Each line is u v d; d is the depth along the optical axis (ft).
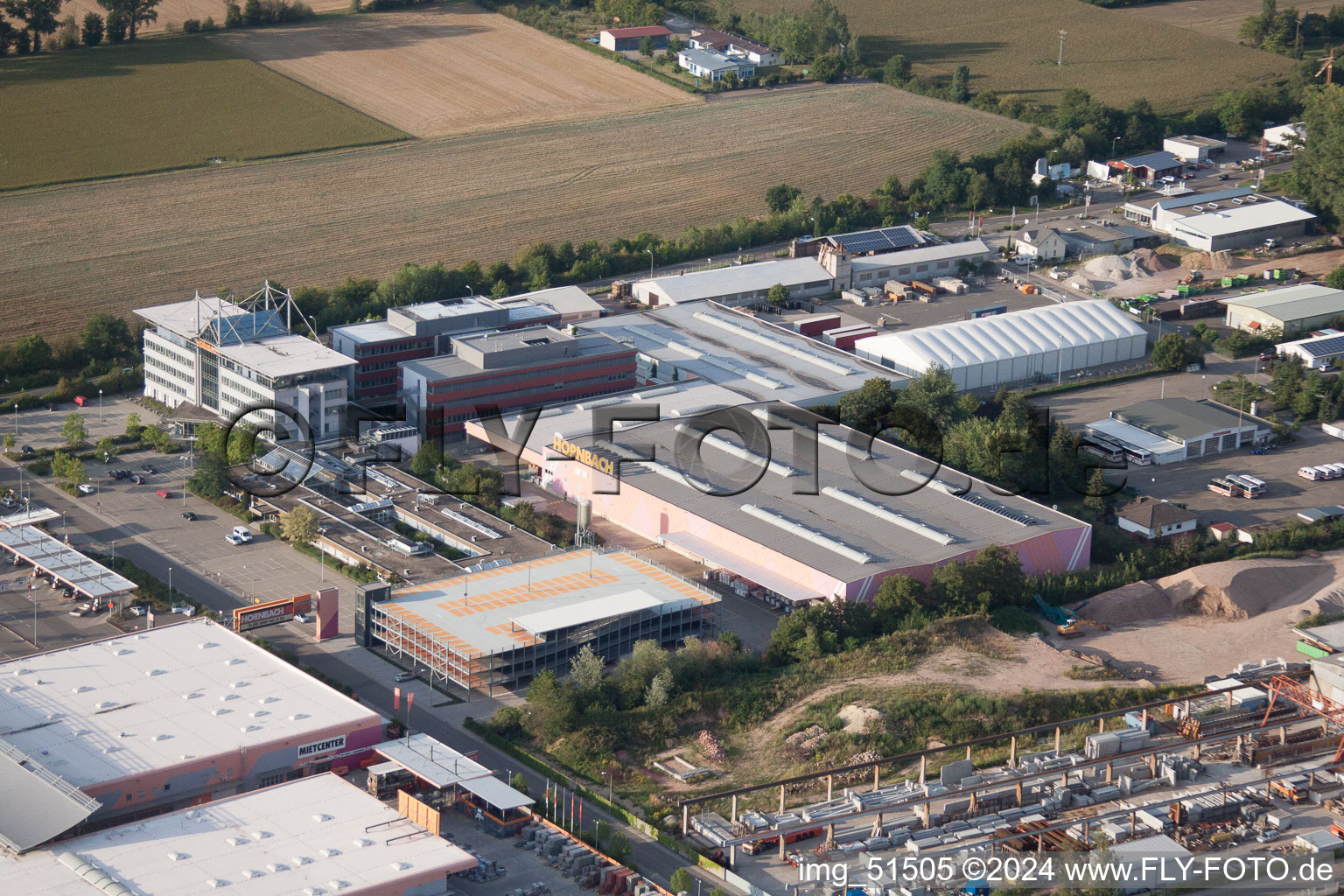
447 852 563.89
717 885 579.89
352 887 540.11
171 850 558.56
